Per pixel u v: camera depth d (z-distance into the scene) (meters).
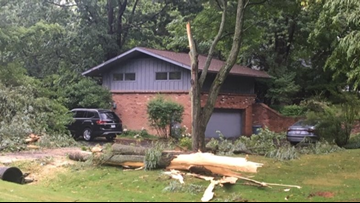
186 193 8.67
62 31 26.23
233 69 26.56
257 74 27.23
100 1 32.06
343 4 12.10
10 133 15.19
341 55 13.34
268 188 9.12
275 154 14.09
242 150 14.95
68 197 8.09
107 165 11.75
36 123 16.41
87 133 21.52
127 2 33.34
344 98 18.44
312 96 27.61
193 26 17.55
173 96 24.50
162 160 10.90
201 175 10.09
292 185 9.43
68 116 18.38
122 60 26.55
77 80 27.83
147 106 23.27
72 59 29.91
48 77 26.69
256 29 17.19
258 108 28.14
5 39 18.08
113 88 27.20
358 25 13.47
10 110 16.00
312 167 12.14
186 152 11.66
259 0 15.98
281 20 28.94
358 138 19.17
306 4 15.57
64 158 13.12
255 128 27.98
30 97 16.69
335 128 17.59
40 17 29.73
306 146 16.81
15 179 10.51
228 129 26.62
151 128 23.98
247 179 9.45
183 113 23.91
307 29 27.47
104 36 29.94
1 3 20.72
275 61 30.92
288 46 30.84
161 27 33.50
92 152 12.18
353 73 12.97
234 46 13.77
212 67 24.38
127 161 11.34
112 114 22.02
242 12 13.89
